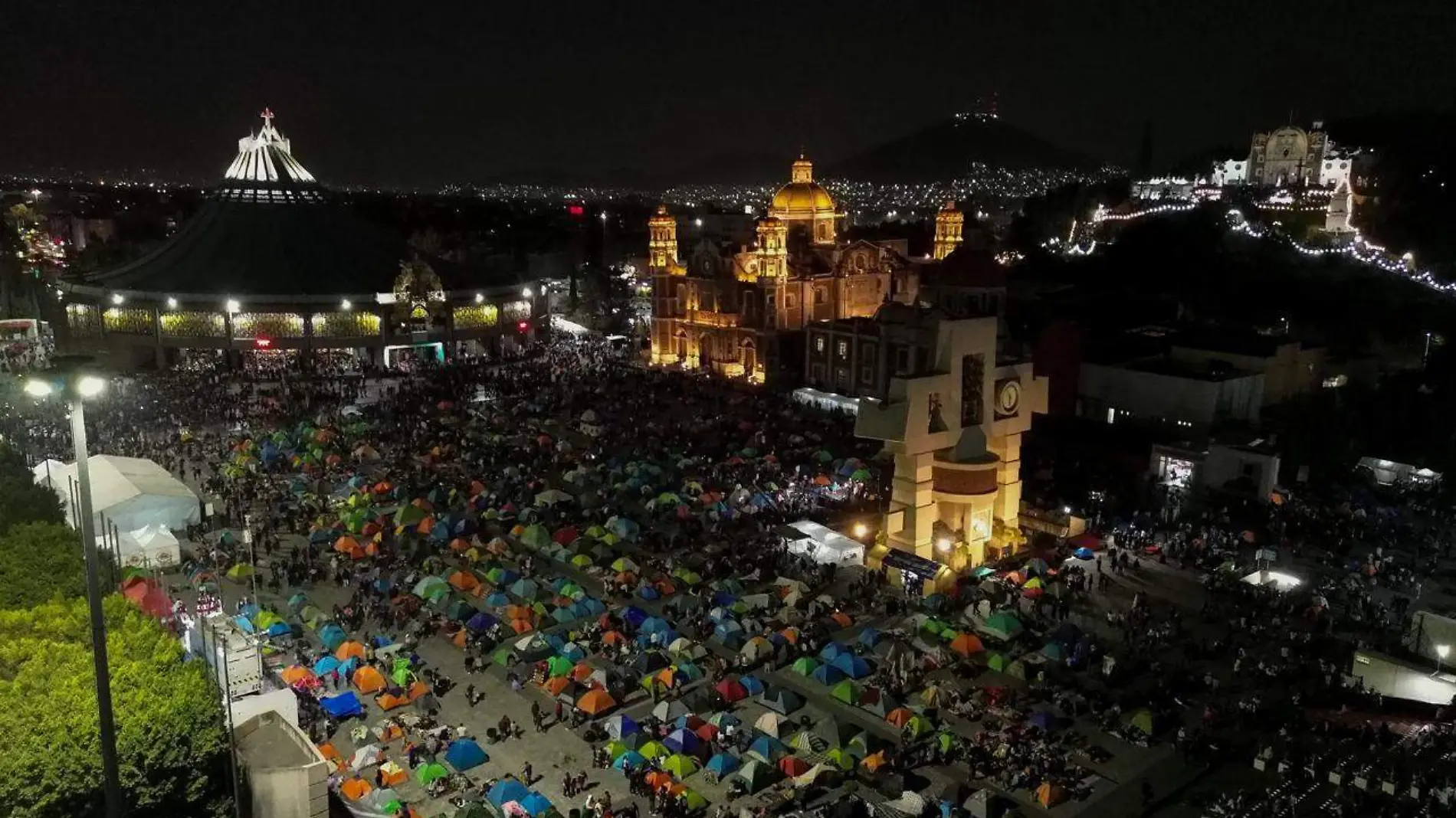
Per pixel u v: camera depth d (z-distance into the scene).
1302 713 48.66
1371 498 77.69
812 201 145.12
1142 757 45.78
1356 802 41.44
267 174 152.38
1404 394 96.00
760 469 84.56
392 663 51.12
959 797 41.25
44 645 32.38
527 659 52.97
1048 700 50.72
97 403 100.00
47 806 27.36
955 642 54.84
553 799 42.12
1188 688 51.53
